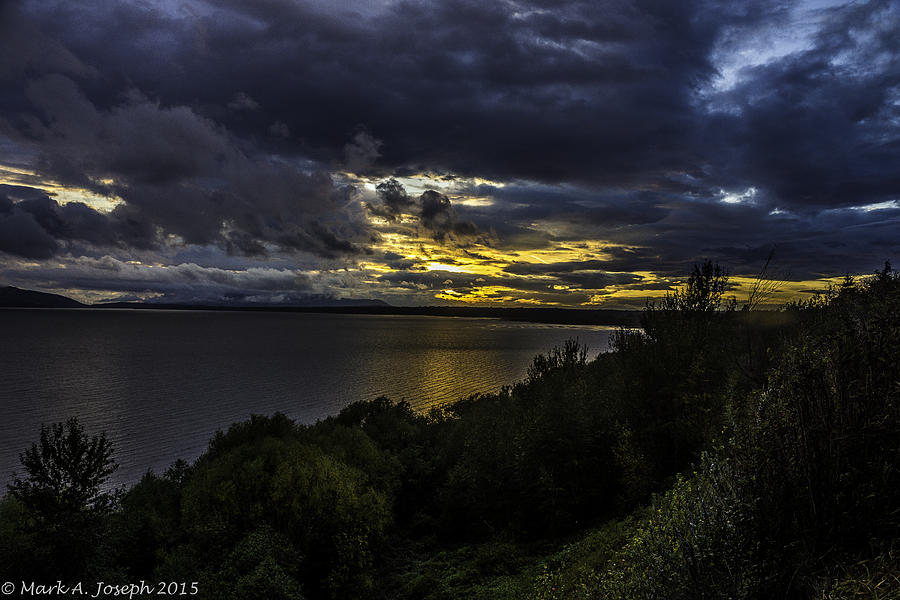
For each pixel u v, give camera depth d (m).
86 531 19.89
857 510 4.12
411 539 24.77
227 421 72.12
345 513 22.00
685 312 18.62
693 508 4.95
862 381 4.36
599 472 19.31
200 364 152.50
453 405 44.50
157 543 21.70
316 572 21.38
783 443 4.50
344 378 119.12
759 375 9.12
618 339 20.94
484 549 19.77
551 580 10.59
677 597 4.48
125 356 177.38
